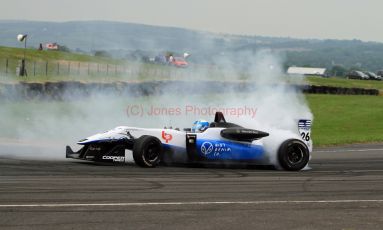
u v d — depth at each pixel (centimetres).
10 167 1953
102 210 1248
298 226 1138
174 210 1271
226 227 1112
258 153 2200
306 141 2302
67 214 1195
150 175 1862
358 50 19712
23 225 1086
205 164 2286
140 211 1249
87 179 1717
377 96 7575
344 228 1128
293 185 1741
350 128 4956
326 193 1588
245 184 1734
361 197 1523
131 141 2097
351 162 2589
